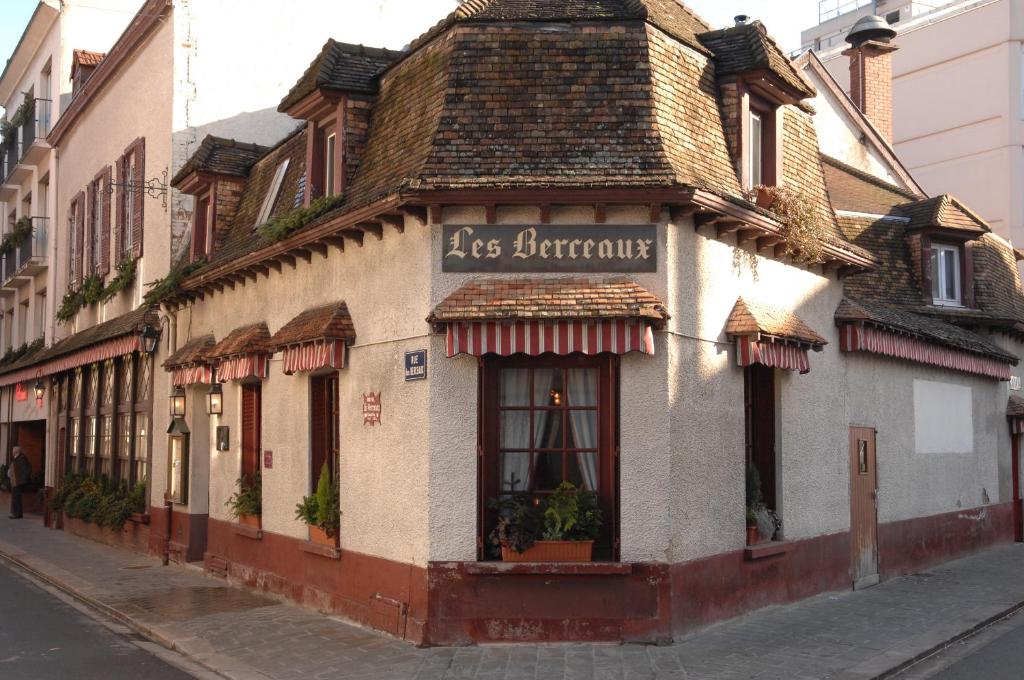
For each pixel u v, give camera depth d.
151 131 18.64
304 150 14.02
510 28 10.56
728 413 10.79
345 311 11.51
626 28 10.48
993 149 30.64
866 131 22.95
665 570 9.63
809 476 12.42
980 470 17.84
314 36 18.72
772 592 11.45
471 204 9.72
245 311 14.41
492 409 10.06
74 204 24.45
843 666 8.95
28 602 13.51
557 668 8.78
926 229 18.06
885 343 14.03
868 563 13.81
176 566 16.45
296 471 12.70
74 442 23.62
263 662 9.51
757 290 11.49
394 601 10.23
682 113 10.52
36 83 29.12
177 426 16.30
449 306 9.56
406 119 10.90
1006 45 30.52
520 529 9.68
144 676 9.19
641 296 9.55
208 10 17.88
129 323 18.22
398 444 10.37
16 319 30.75
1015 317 18.61
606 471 9.99
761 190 11.30
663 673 8.62
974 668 9.30
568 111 10.09
